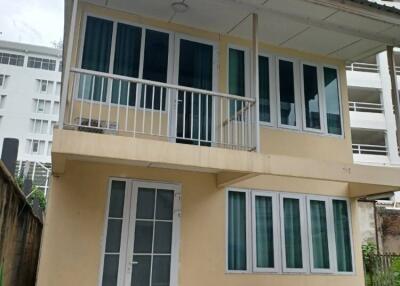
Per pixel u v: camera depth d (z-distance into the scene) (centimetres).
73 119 579
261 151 698
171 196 622
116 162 571
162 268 591
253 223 663
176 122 630
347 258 719
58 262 536
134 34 650
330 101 780
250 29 695
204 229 627
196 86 676
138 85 567
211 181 649
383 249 1285
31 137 3012
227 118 674
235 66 718
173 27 679
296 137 732
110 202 585
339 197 739
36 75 3142
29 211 661
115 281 561
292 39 727
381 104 2269
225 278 622
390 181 620
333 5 575
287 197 700
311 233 702
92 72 496
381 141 2392
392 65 680
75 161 574
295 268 673
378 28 651
